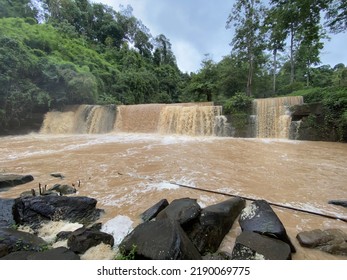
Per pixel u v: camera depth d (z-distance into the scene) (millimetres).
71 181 5238
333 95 12117
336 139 11680
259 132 14492
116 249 2641
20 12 30391
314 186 4891
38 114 16969
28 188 4762
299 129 12836
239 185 4973
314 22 8891
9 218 3256
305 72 31125
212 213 2971
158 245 2266
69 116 17797
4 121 14453
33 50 19453
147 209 3742
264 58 26219
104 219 3504
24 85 15867
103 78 28859
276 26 9680
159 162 7141
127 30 56562
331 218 3420
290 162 7180
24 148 9727
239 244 2457
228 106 15406
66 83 18812
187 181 5250
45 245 2689
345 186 4883
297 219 3414
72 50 28766
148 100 37594
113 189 4730
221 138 13750
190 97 34312
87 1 50344
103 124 18109
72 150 9266
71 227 3209
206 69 29375
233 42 22812
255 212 3057
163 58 64500
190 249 2357
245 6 20594
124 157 7895
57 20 38281
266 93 26734
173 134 16219
